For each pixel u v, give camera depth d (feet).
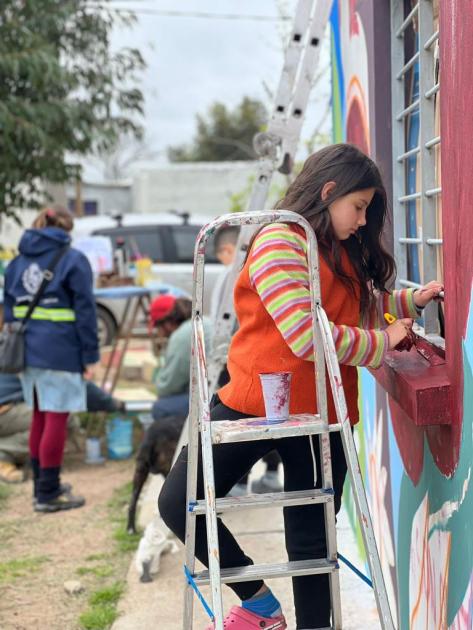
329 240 7.93
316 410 8.04
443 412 7.20
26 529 17.24
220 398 8.38
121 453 22.47
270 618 8.41
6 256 32.09
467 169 6.51
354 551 13.91
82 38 31.78
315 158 7.97
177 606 12.93
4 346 18.25
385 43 10.92
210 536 6.89
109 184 102.27
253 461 8.37
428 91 8.82
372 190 7.88
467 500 6.72
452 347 7.11
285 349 7.95
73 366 18.24
